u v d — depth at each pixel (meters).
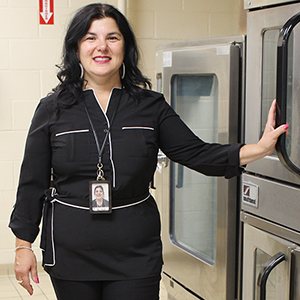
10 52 3.12
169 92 2.46
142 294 1.52
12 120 3.18
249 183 1.74
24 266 1.56
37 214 1.59
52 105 1.53
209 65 2.12
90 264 1.52
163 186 2.62
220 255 2.17
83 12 1.51
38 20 3.12
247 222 1.78
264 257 1.70
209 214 2.35
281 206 1.58
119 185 1.49
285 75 1.33
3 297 2.92
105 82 1.56
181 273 2.52
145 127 1.55
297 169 1.40
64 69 1.57
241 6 2.18
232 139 2.05
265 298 1.53
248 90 1.74
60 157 1.50
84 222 1.50
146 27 3.32
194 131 2.40
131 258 1.53
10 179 3.22
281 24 1.54
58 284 1.56
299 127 1.42
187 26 3.38
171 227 2.62
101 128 1.51
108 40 1.51
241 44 2.01
